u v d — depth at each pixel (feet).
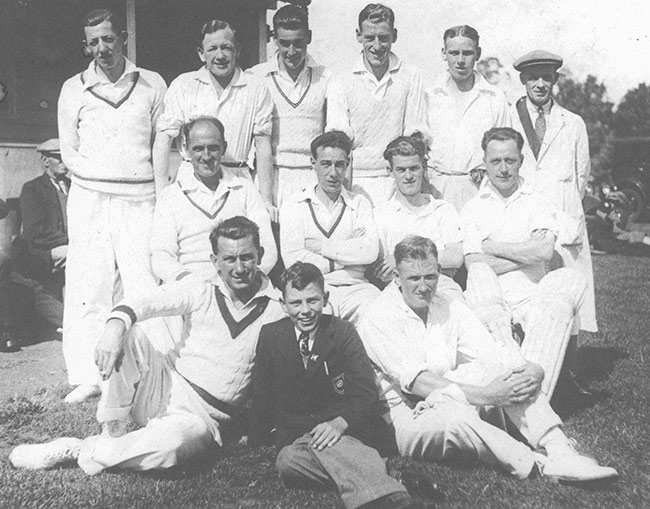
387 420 11.78
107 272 15.80
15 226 23.58
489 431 10.71
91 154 15.70
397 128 16.24
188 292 11.68
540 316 13.12
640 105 48.93
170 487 10.57
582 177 17.44
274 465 11.31
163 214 13.82
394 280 12.25
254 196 14.11
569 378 15.15
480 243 14.35
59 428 13.35
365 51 15.96
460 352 12.17
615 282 30.83
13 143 25.08
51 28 25.67
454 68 16.21
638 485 10.55
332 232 13.94
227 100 15.12
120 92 15.70
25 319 20.35
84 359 15.62
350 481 9.84
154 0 27.17
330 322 11.26
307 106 15.89
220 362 11.72
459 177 16.51
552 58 16.62
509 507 9.81
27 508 9.90
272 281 15.46
